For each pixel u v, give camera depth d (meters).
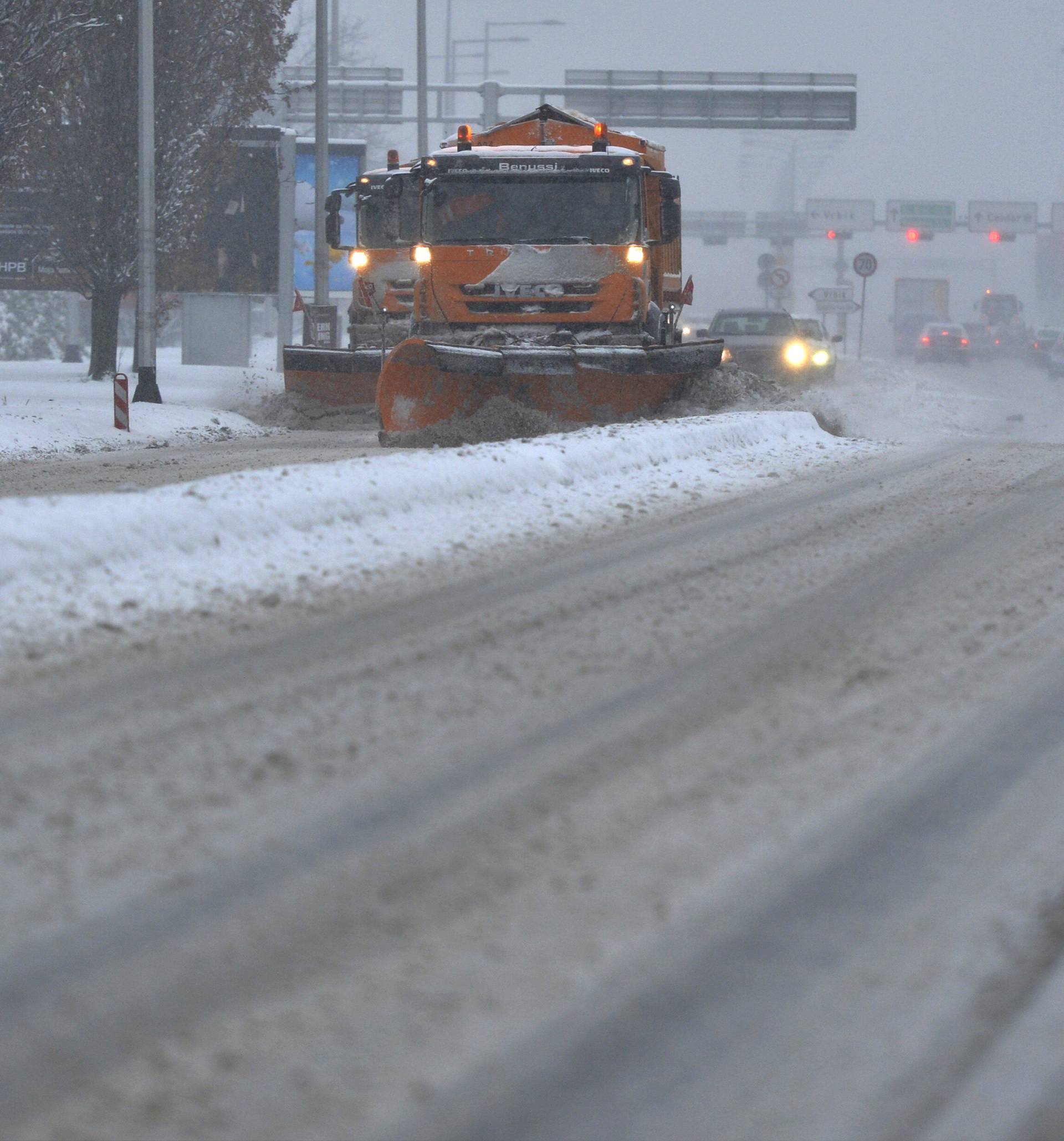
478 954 12.73
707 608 28.73
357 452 63.28
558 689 22.23
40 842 15.32
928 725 20.33
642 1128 10.16
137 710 20.59
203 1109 10.25
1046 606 28.98
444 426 66.25
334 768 18.06
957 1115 10.45
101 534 30.70
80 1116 10.13
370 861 14.91
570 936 13.14
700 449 57.03
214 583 29.73
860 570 33.12
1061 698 21.88
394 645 25.00
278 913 13.55
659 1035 11.40
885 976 12.49
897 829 16.12
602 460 49.81
